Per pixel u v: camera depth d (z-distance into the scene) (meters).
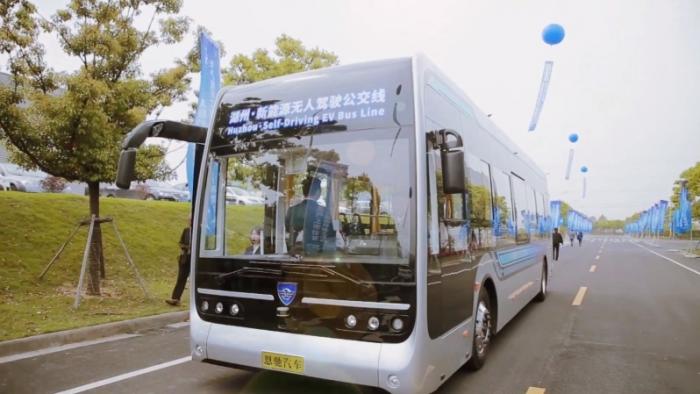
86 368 5.55
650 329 7.88
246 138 4.70
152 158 9.87
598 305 10.27
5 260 9.79
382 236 3.93
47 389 4.84
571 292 12.41
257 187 4.55
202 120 9.86
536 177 10.77
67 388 4.88
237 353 4.27
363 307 3.83
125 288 10.31
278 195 4.44
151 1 9.53
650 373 5.57
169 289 10.62
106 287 10.22
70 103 8.17
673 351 6.52
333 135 4.32
